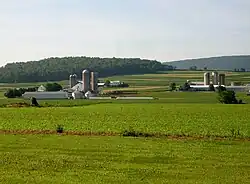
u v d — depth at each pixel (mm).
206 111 80188
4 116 72750
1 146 38875
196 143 40438
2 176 26891
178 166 30062
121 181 25906
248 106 94625
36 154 34656
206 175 27375
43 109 88188
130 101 124938
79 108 91125
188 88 190625
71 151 36062
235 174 27641
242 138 44125
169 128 52875
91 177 26844
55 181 25797
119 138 44062
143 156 33719
